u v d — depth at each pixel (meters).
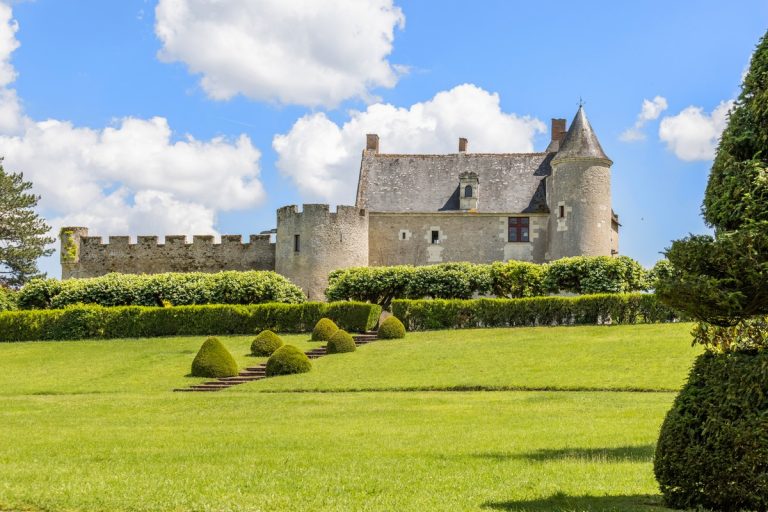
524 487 10.85
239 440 15.69
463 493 10.54
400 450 14.20
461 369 26.77
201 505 9.95
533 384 23.81
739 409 9.16
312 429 17.17
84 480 11.54
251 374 29.25
